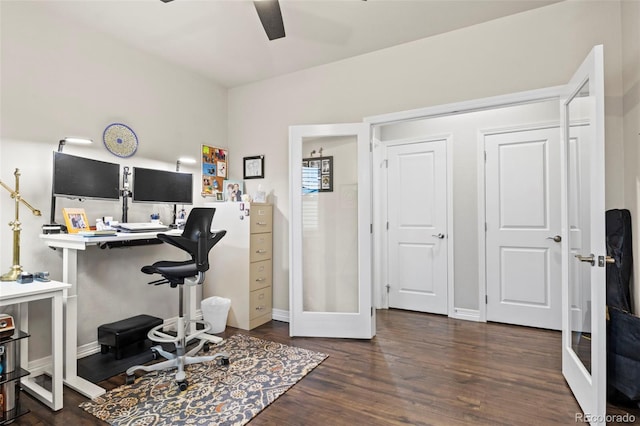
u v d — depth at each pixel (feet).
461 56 8.91
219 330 10.40
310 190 10.39
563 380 7.20
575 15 7.63
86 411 6.18
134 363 8.28
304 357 8.45
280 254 11.85
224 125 12.99
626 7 6.87
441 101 9.15
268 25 6.75
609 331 6.34
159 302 10.67
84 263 8.77
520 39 8.21
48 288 6.20
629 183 6.77
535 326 10.65
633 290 6.62
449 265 11.96
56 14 8.19
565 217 7.16
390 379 7.30
